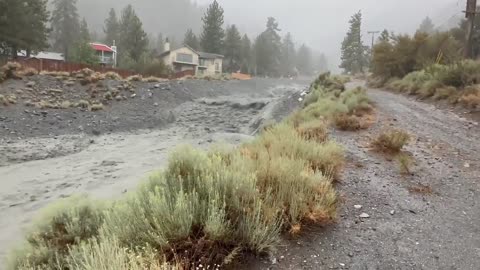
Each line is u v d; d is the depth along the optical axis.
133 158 13.62
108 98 25.20
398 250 3.46
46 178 10.87
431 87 14.83
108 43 94.19
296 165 4.62
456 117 10.59
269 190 3.76
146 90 29.41
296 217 3.86
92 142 16.78
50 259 3.16
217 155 4.95
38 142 15.72
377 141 7.80
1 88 22.09
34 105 20.86
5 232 6.82
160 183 3.79
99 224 3.67
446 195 5.02
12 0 38.97
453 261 3.26
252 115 26.42
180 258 2.89
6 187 10.00
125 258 2.56
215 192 3.48
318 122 9.92
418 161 6.73
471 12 19.28
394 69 24.77
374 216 4.28
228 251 3.13
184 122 23.72
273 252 3.31
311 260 3.24
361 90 17.58
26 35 41.47
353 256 3.33
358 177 5.82
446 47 21.52
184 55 72.94
